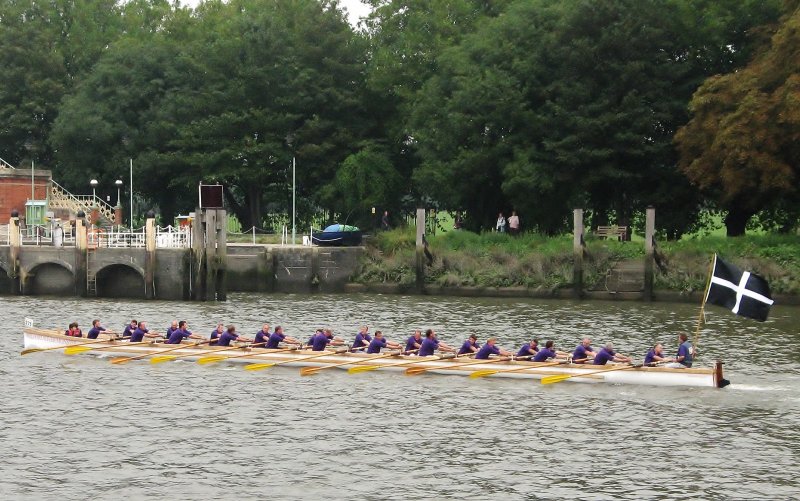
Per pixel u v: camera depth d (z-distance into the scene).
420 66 97.31
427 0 102.06
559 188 83.94
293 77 97.12
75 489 30.25
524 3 87.38
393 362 45.69
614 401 40.12
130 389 42.53
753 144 70.56
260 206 103.44
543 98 84.50
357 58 100.12
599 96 81.81
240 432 35.91
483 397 41.06
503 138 83.44
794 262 70.25
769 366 46.38
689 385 41.94
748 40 83.19
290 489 30.23
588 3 80.81
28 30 109.56
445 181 85.62
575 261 72.31
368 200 92.00
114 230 91.06
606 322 60.47
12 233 73.69
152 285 71.62
